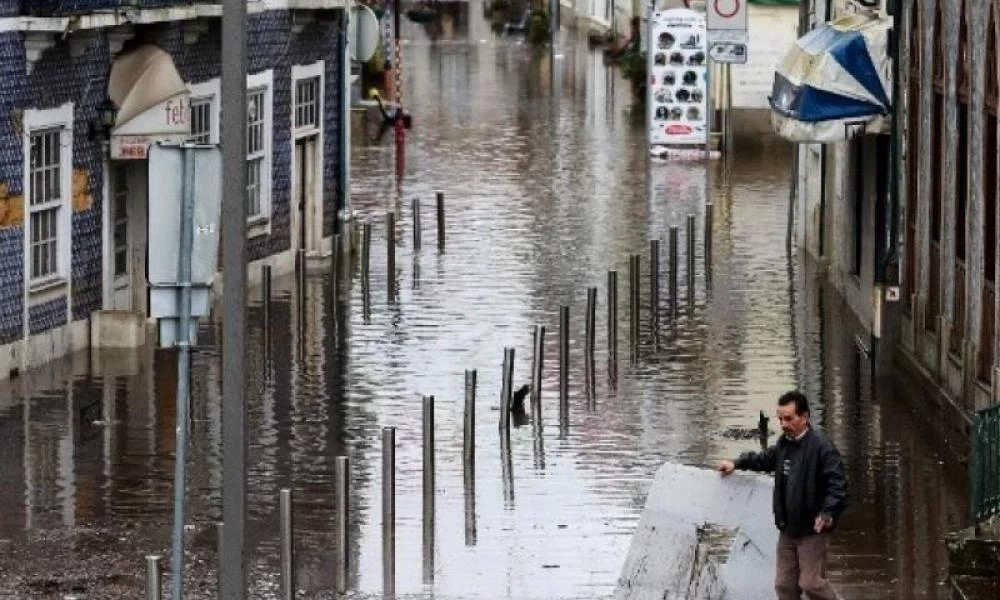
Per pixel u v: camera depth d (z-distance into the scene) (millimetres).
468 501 43969
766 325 65562
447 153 109750
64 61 58250
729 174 102625
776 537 36188
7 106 55000
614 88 147625
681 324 65688
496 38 194000
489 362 59281
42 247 58188
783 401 34094
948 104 51594
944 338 51219
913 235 56719
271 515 42875
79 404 53188
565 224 86062
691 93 109375
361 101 130250
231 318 31578
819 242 76375
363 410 52938
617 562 39594
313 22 76875
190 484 45438
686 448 48938
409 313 67000
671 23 109125
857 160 67062
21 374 56562
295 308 68312
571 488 45094
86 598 37375
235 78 31344
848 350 61625
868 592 37625
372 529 41969
